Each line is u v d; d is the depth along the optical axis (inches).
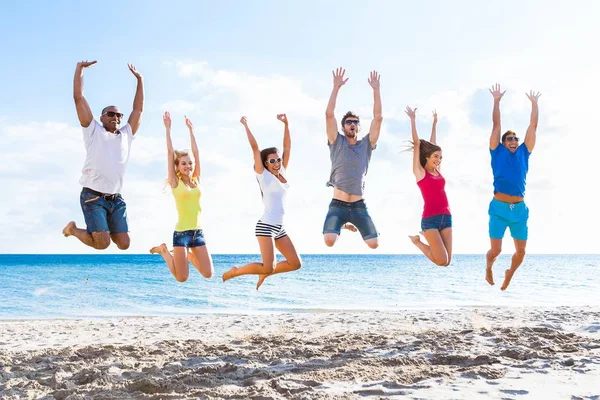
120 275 1728.6
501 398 185.8
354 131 291.9
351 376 224.2
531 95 318.7
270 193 284.8
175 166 288.7
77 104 240.8
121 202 258.2
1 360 277.4
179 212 285.9
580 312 530.3
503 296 925.2
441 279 1467.8
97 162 245.8
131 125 261.9
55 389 216.5
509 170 315.6
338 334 374.3
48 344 378.0
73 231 247.8
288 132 291.7
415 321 490.9
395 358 257.9
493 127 316.8
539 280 1381.6
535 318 481.4
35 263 3287.4
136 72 265.7
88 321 557.3
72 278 1553.9
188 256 294.2
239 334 419.8
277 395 192.4
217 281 1409.9
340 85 293.6
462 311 581.9
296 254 289.0
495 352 277.1
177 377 226.1
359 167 291.6
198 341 346.0
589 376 217.9
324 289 1117.7
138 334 434.0
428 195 300.0
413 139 304.3
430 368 236.7
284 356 281.3
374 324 474.0
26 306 821.9
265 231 283.0
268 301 874.1
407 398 186.2
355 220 292.7
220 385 216.7
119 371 246.8
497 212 316.8
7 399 199.2
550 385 203.6
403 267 2518.5
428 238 296.5
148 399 192.7
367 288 1138.7
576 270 2043.6
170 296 967.6
